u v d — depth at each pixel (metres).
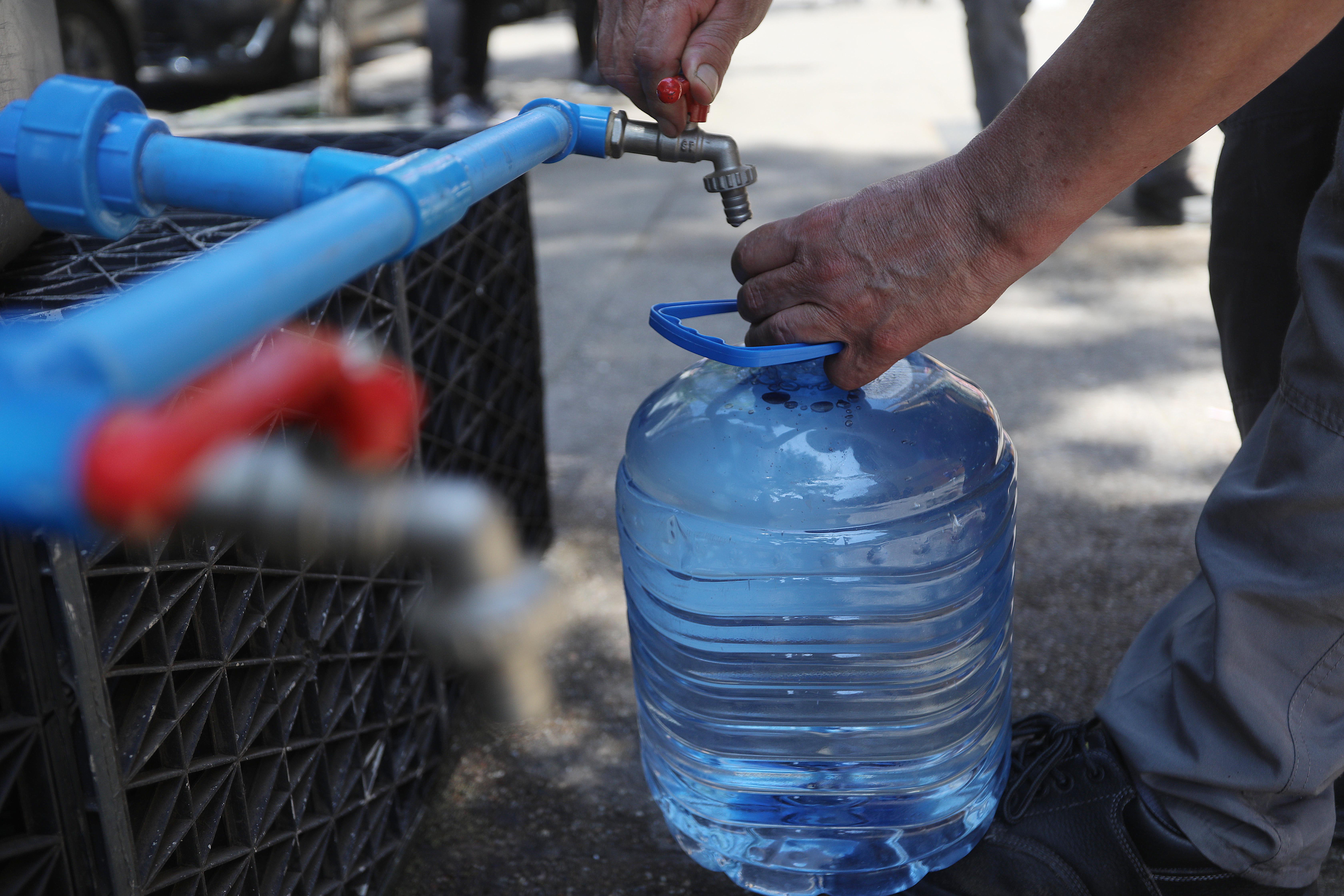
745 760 1.13
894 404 1.00
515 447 1.72
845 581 1.01
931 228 0.84
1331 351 0.86
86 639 0.71
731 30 0.91
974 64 3.38
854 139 4.81
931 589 1.03
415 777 1.23
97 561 0.73
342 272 0.46
